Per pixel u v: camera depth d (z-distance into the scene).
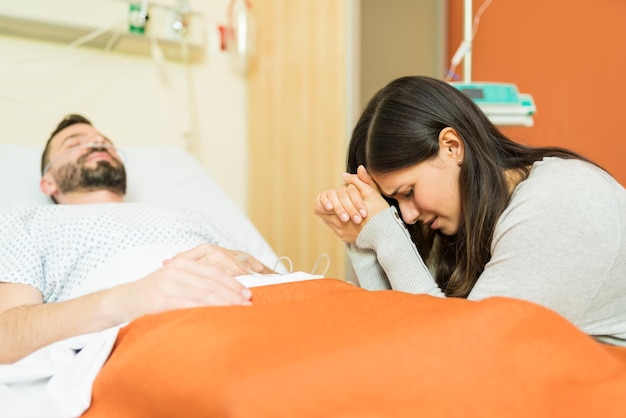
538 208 0.87
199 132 2.27
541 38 2.18
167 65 2.15
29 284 1.09
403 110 0.99
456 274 1.06
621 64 1.98
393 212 1.10
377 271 1.21
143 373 0.60
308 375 0.51
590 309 0.89
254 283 0.98
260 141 2.33
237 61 2.34
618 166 2.03
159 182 1.83
